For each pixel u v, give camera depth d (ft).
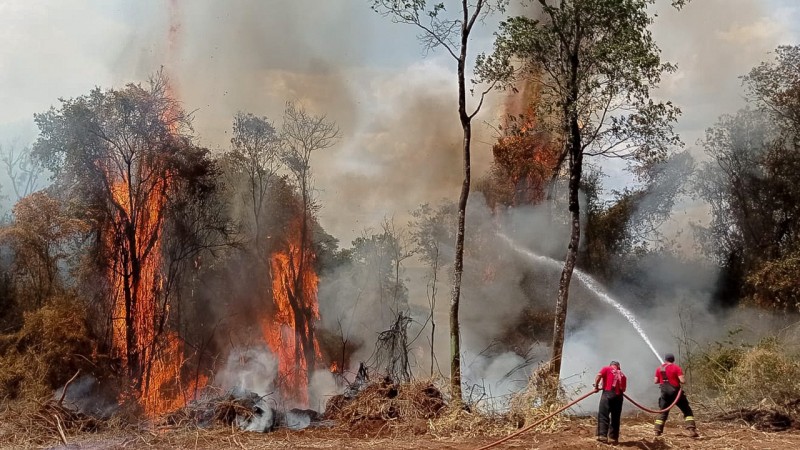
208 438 61.31
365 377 76.38
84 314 99.14
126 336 109.19
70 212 109.81
